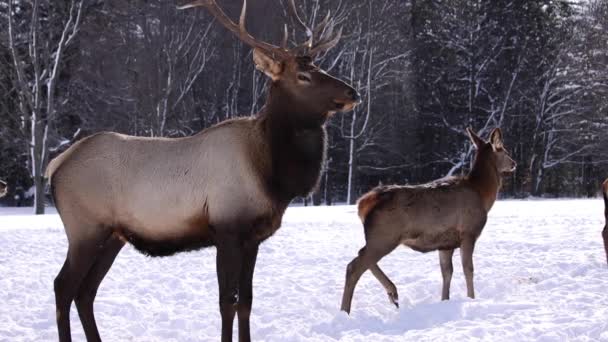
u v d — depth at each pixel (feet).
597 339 20.44
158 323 24.21
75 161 21.04
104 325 23.97
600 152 138.92
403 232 26.30
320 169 20.95
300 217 62.80
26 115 97.30
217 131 20.53
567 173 151.12
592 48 142.61
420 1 144.15
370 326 23.50
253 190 20.02
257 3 108.58
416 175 143.43
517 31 142.72
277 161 20.29
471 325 22.53
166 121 111.65
